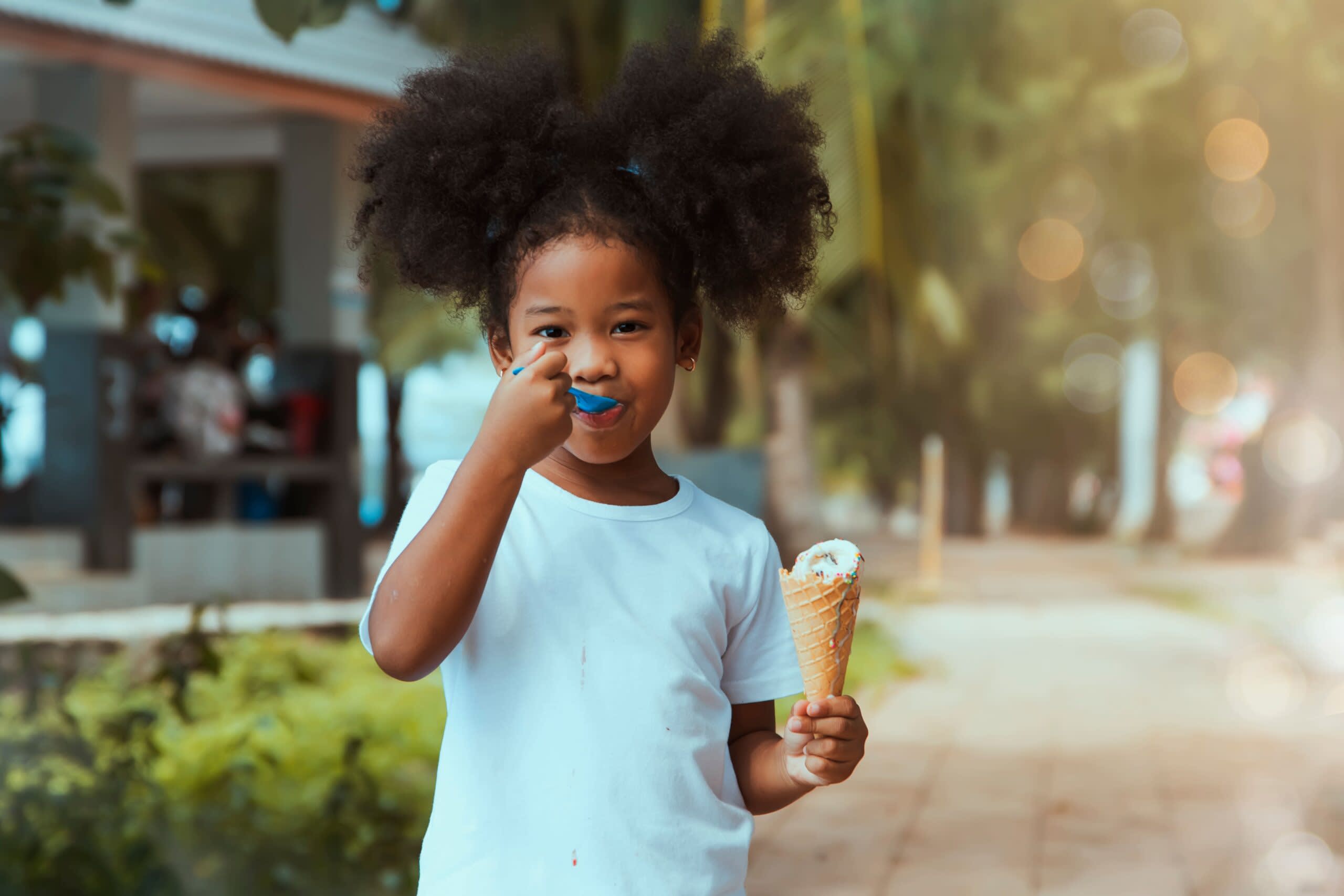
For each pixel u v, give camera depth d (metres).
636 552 1.93
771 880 4.65
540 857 1.80
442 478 1.98
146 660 7.05
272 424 11.59
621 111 2.01
